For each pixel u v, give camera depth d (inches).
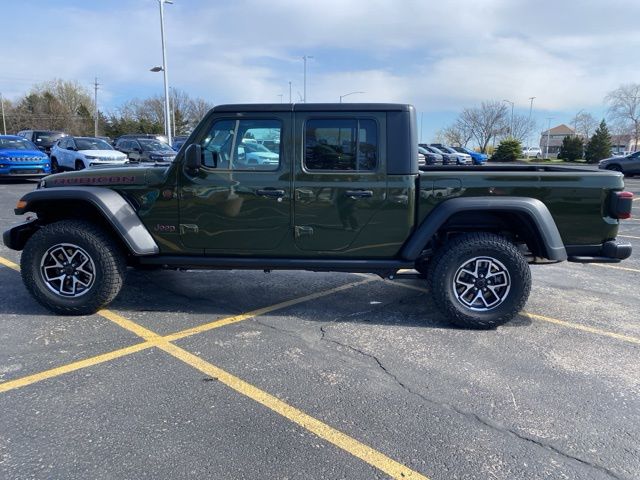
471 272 169.3
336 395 125.3
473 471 97.3
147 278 232.7
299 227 170.2
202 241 175.0
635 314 189.3
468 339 162.9
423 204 167.6
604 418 116.4
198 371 137.3
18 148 665.6
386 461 99.8
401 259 172.1
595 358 148.9
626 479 95.7
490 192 165.0
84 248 172.2
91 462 97.7
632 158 963.3
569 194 164.1
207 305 194.7
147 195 173.8
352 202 167.3
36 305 188.9
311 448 103.6
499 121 2856.8
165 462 98.1
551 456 102.3
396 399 123.8
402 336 164.9
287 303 199.3
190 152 161.8
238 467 97.0
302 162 167.6
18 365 138.6
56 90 3159.5
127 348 151.6
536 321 180.7
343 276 242.5
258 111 167.5
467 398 124.6
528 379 135.0
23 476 93.4
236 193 169.8
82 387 127.0
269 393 125.7
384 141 165.8
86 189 171.6
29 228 187.6
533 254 176.1
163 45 1048.2
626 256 166.2
